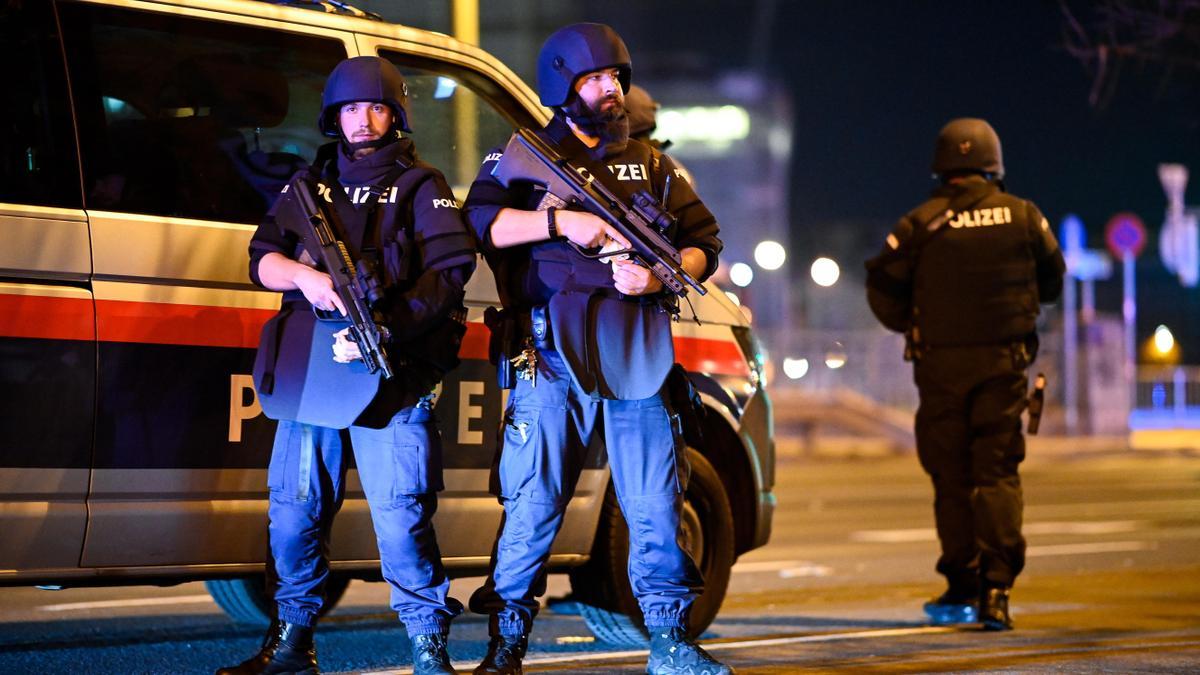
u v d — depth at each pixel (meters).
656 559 16.91
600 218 16.14
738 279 51.12
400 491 16.14
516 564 16.72
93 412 16.58
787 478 67.56
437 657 16.50
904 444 83.50
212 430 17.34
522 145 16.48
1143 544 40.69
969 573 24.92
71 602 27.69
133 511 16.88
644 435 16.66
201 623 25.11
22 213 16.23
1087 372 89.50
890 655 20.83
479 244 16.61
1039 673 19.12
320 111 18.22
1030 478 67.06
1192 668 19.45
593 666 19.64
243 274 17.66
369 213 15.98
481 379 19.36
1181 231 91.25
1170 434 92.12
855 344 84.56
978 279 24.19
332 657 21.31
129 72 17.39
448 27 35.84
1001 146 25.05
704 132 123.25
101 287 16.70
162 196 17.34
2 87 16.45
